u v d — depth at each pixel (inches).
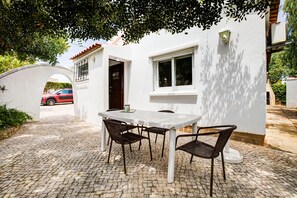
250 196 75.7
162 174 95.7
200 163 110.1
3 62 371.6
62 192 78.0
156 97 218.7
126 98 264.1
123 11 102.3
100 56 226.5
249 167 103.7
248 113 144.5
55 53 230.4
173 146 88.4
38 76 272.7
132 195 76.1
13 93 245.8
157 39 215.6
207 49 168.9
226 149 119.1
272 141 151.9
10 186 82.7
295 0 283.4
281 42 184.7
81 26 110.4
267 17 173.3
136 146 145.1
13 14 95.7
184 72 194.2
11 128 191.2
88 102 264.1
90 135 184.4
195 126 117.3
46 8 91.5
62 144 151.6
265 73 135.2
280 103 563.5
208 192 78.7
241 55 146.7
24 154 125.8
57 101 580.7
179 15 102.5
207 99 169.9
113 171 98.9
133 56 249.0
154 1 97.2
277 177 92.0
